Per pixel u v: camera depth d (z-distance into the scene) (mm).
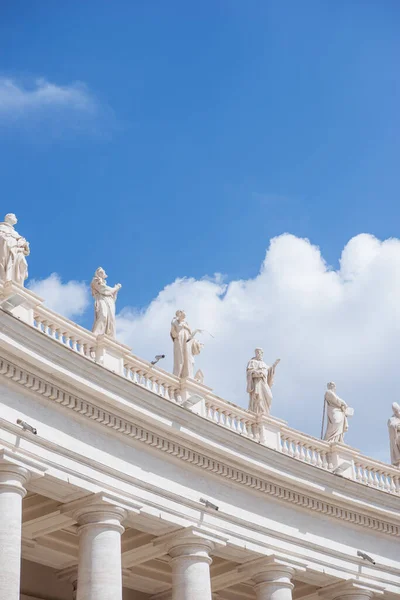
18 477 32219
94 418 35312
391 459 51844
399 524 47344
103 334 37562
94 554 34719
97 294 38969
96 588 34219
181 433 37969
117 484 35875
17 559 31109
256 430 43750
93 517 35156
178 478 38562
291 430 45094
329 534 44594
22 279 35094
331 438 48000
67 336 36531
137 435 36812
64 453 34156
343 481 44688
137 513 36219
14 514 31625
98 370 34969
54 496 34969
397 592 46594
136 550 39625
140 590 44438
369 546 46281
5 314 31672
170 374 40125
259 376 44969
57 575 41469
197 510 38844
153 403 37000
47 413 34031
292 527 42969
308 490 43375
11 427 32375
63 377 33781
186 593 37750
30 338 32625
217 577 43219
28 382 33094
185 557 38281
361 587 44938
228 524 40094
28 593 40406
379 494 46312
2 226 35281
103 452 35719
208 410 41906
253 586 42875
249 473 41031
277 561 41531
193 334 41781
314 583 44875
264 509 42062
